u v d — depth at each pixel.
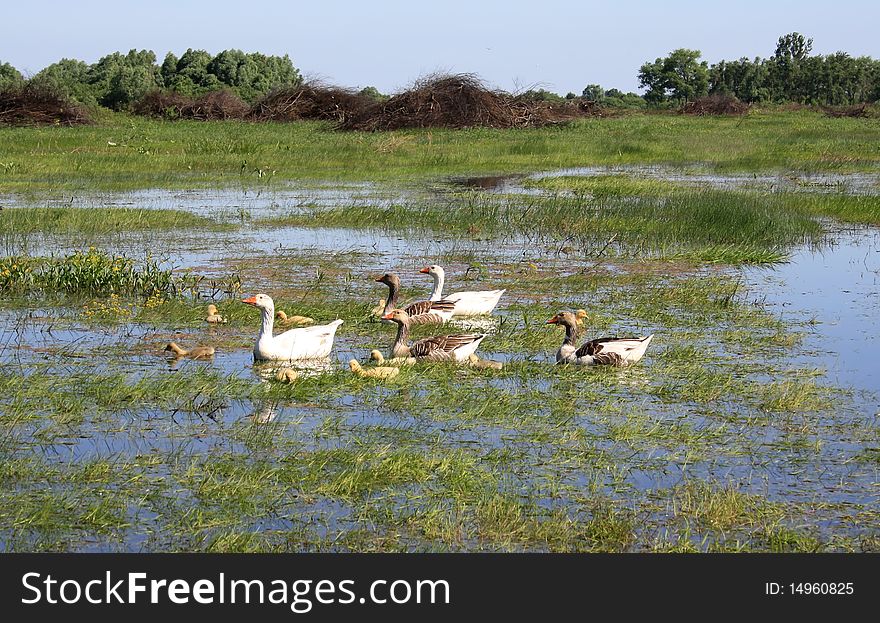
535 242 31.44
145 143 62.56
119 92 99.69
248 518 11.39
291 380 16.03
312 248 29.81
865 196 40.03
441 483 12.30
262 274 25.67
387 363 17.25
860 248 30.84
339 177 51.16
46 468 12.51
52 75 111.44
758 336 19.53
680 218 33.97
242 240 31.20
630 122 93.69
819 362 17.75
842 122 99.12
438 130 75.38
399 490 12.12
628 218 34.31
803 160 59.41
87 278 22.75
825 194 40.88
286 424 14.33
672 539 10.95
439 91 78.88
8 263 23.45
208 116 91.06
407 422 14.50
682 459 13.16
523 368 17.14
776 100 168.25
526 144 65.44
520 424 14.42
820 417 14.82
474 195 42.59
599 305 22.39
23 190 43.59
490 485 12.22
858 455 13.31
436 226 34.16
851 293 23.83
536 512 11.54
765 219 33.22
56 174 49.62
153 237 31.41
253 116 90.19
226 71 115.25
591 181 47.69
